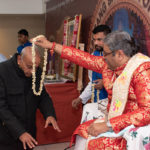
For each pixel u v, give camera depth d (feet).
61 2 14.70
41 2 19.83
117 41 3.80
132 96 3.83
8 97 5.27
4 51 22.48
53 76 11.69
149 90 3.47
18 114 5.36
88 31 10.37
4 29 22.02
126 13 7.20
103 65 5.03
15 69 5.25
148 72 3.59
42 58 15.37
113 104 4.15
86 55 5.28
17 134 4.99
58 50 5.32
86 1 10.53
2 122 5.41
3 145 5.49
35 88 5.60
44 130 10.16
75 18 10.37
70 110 10.27
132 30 6.94
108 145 3.99
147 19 6.16
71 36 11.04
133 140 3.72
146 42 6.29
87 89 8.23
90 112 6.23
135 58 3.84
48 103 5.95
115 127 3.60
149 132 3.71
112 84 4.38
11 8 19.11
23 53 5.11
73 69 10.58
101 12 8.98
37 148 9.96
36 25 22.18
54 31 16.89
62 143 10.44
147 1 6.10
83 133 4.59
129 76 3.76
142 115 3.44
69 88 10.08
